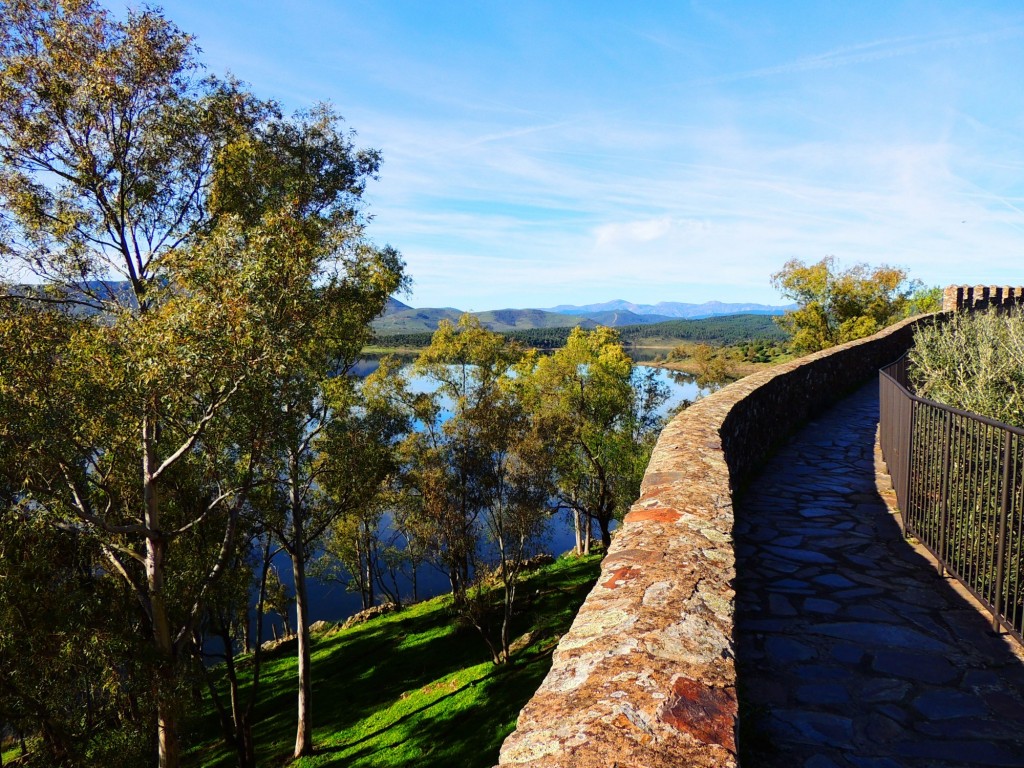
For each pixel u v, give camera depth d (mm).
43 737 15312
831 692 3508
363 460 24188
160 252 17875
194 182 19031
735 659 2410
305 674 23703
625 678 2215
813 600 4734
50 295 17031
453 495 33000
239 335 13609
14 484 14352
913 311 51938
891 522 6523
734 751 1801
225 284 13805
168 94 17578
